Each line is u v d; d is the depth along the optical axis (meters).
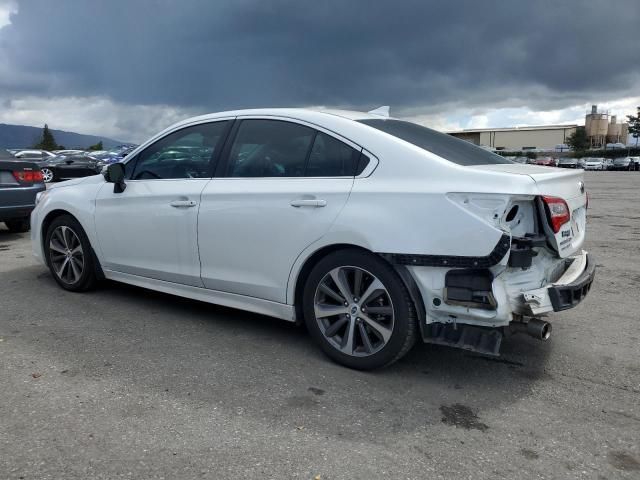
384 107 4.21
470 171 3.01
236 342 3.88
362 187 3.26
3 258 6.67
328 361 3.55
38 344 3.78
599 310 4.73
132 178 4.53
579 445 2.60
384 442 2.59
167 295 5.05
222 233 3.84
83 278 4.96
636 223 10.43
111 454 2.45
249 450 2.50
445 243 2.96
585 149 86.69
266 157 3.79
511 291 2.99
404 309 3.15
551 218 2.98
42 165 19.81
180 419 2.78
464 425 2.77
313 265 3.56
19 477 2.28
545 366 3.54
